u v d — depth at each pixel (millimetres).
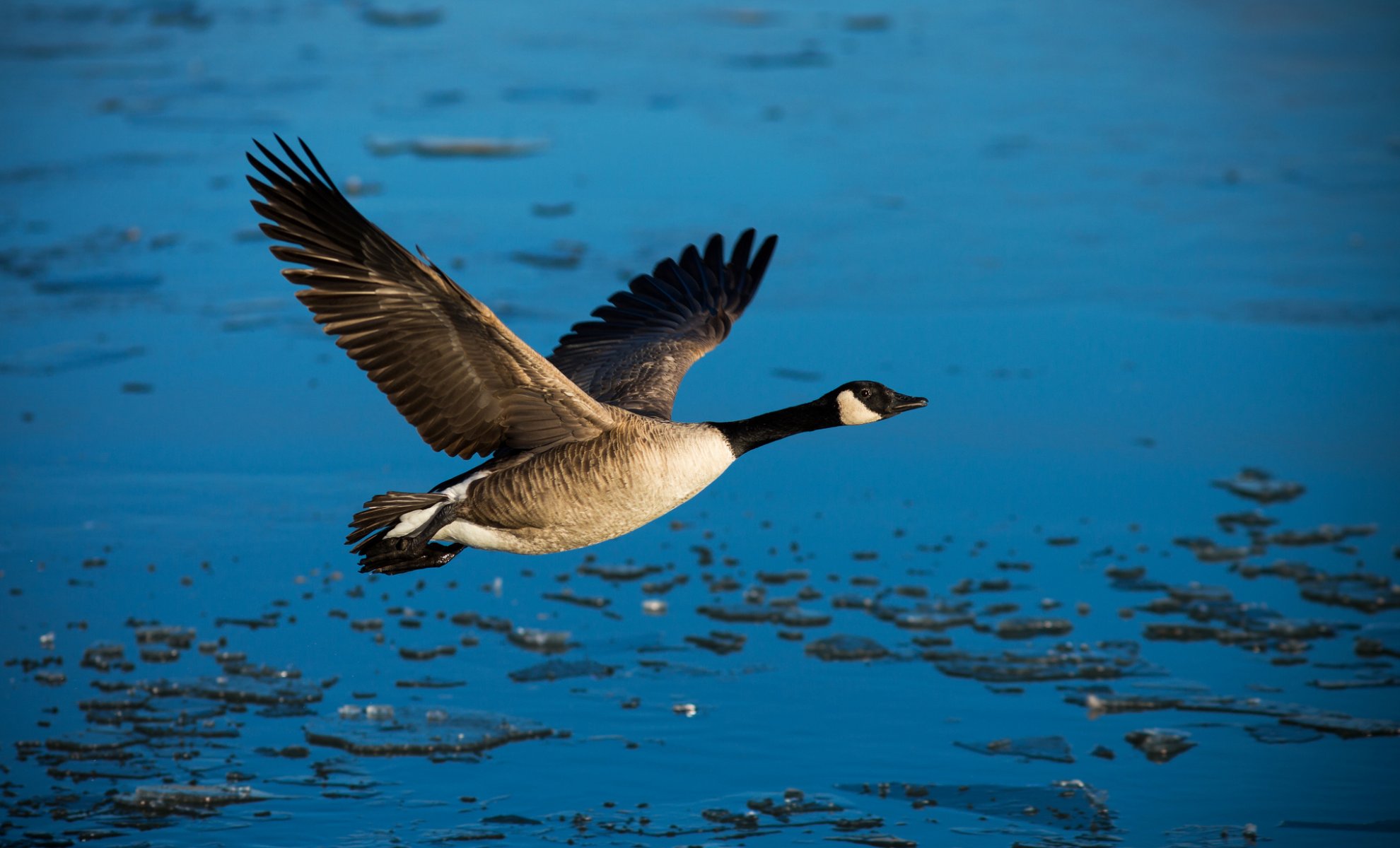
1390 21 36281
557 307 18875
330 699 11453
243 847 9492
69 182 24531
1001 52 33688
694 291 10234
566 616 12984
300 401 17141
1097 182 24922
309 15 37500
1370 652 12297
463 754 10688
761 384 17219
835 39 34844
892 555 14102
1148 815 9977
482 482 7785
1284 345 18688
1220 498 15203
